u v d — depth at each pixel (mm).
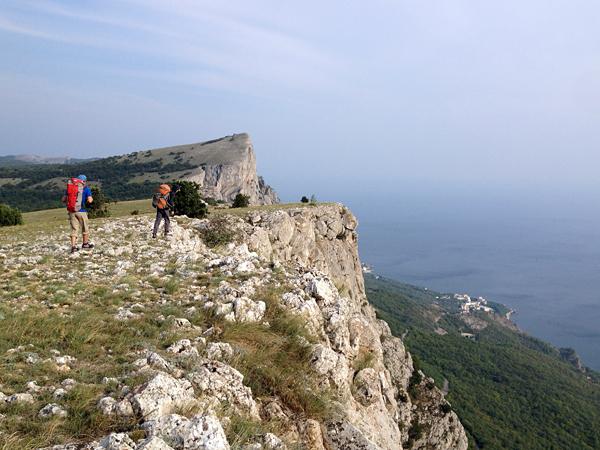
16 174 194625
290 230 40500
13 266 13883
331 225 53219
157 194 20719
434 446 49906
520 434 73125
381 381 11438
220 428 5090
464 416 76812
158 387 5766
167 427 5121
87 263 14430
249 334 9148
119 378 6340
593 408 87688
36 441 4797
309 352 9234
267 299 10750
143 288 11703
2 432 4836
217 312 9750
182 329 8812
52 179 185375
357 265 58281
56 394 5777
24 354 6855
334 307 12008
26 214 79312
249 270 13688
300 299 11258
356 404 9477
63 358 6930
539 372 108625
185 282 12289
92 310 9508
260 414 7137
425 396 55781
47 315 8938
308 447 7020
